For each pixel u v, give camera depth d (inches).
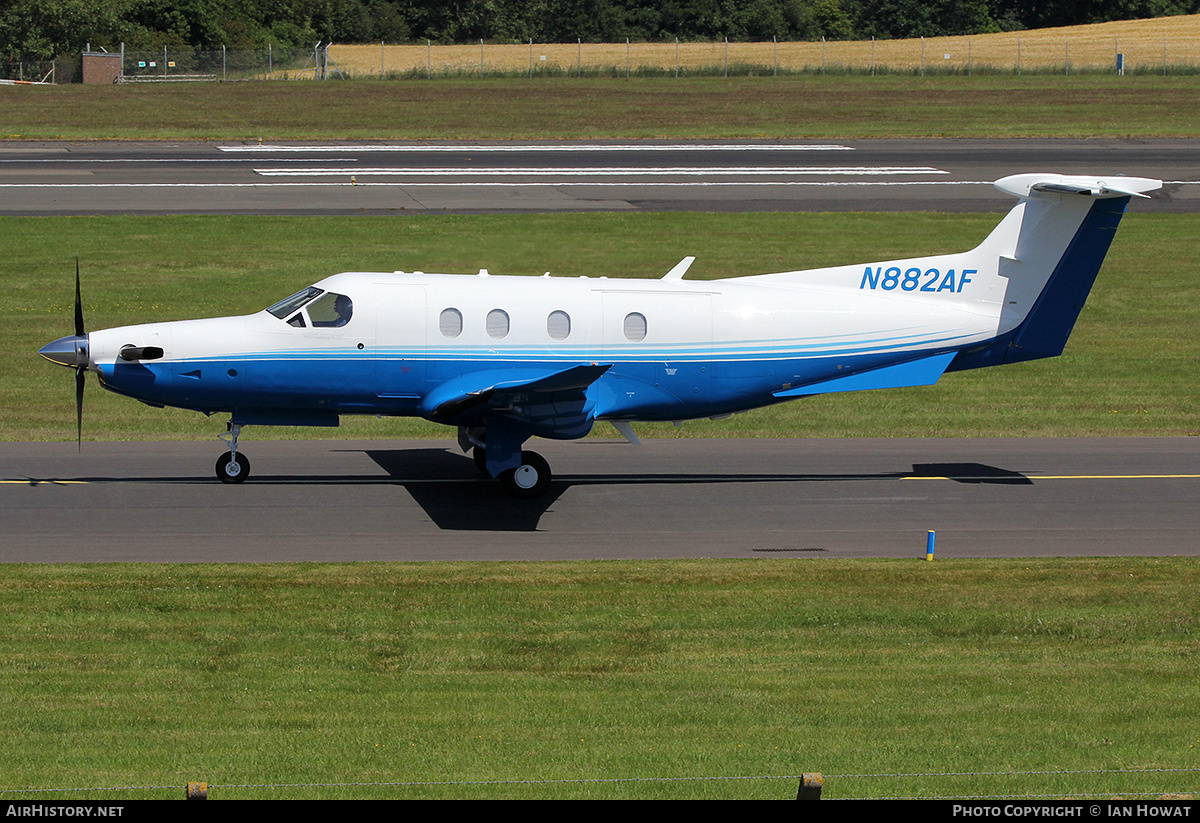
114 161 7470.5
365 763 1357.0
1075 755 1408.7
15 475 2787.9
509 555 2258.9
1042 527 2544.3
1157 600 2021.4
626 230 5890.8
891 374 2847.0
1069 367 4288.9
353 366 2647.6
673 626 1861.5
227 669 1653.5
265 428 3400.6
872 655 1755.7
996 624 1893.5
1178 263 5713.6
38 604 1898.4
